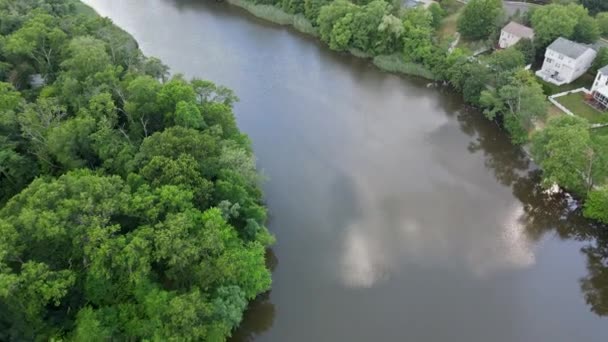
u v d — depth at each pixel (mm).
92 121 73125
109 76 84250
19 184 74875
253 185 79062
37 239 53844
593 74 108062
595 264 73812
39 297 50625
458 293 69062
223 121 81000
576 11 113250
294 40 135625
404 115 105000
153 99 80375
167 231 55562
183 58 126062
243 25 143625
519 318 66125
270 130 99875
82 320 52781
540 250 75375
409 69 118438
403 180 87438
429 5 131625
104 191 58031
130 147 72062
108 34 104688
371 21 121250
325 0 134250
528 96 90688
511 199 84188
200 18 147500
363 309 67125
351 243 75938
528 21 120812
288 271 71938
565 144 76125
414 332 64438
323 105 107938
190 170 64375
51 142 70812
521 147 94125
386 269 72188
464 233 77688
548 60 109375
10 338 48656
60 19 109812
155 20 146000
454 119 103812
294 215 80500
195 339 53531
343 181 87062
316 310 67062
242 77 118312
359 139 97375
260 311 66875
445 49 114875
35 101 90562
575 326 65438
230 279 59344
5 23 108062
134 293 56562
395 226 78625
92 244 53125
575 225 79375
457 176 88875
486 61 105688
